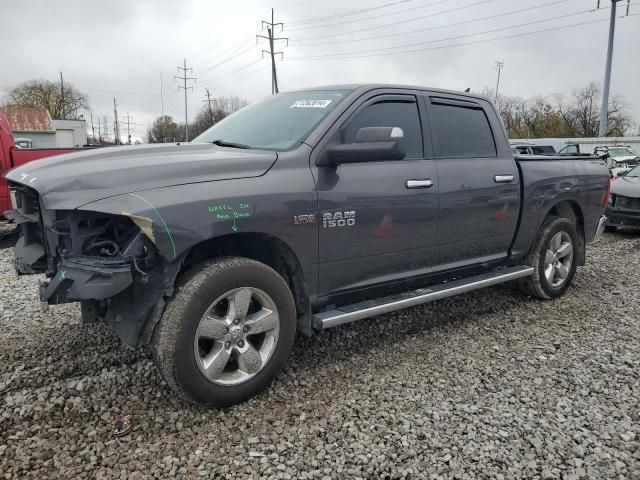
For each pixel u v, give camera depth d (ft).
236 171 9.88
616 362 12.36
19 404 9.89
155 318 9.21
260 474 8.07
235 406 10.05
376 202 11.64
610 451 8.81
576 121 223.92
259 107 13.66
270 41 137.18
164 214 8.70
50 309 15.34
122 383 10.80
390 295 12.91
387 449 8.75
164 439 8.91
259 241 10.99
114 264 8.57
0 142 28.66
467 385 11.08
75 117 253.24
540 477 8.14
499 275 15.10
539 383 11.22
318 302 11.38
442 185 13.06
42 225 9.79
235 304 9.73
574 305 16.81
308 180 10.61
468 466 8.35
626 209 30.86
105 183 8.79
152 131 301.63
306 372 11.59
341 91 12.34
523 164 15.60
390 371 11.72
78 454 8.45
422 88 13.60
